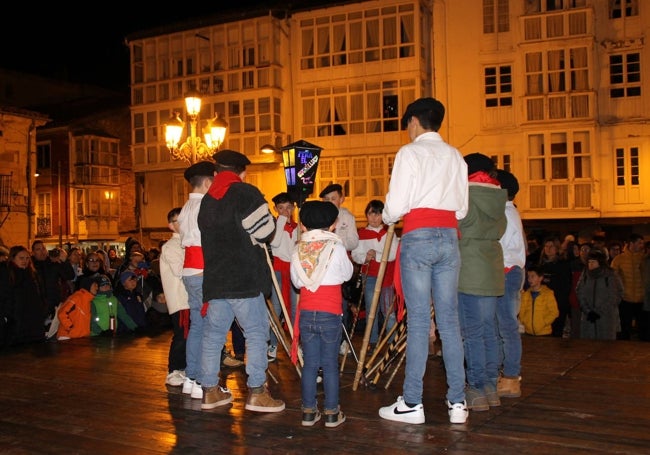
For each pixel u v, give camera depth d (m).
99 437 4.62
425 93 25.33
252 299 5.14
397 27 25.17
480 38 24.25
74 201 33.59
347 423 4.75
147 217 29.48
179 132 13.65
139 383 6.32
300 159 7.25
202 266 5.65
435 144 4.66
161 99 28.73
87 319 9.62
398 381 6.09
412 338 4.66
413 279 4.61
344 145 25.81
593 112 22.75
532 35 23.56
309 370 4.74
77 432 4.76
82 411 5.32
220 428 4.75
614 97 22.95
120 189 34.78
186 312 6.18
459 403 4.66
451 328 4.64
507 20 24.02
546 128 23.23
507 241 5.34
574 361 6.78
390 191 4.62
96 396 5.82
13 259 9.29
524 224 23.92
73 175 33.69
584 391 5.51
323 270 4.73
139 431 4.73
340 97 26.05
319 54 26.36
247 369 5.20
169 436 4.59
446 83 24.62
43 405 5.55
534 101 23.44
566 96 23.05
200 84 27.88
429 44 25.55
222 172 5.29
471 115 24.28
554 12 23.23
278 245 7.22
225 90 27.31
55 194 34.06
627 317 11.79
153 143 28.97
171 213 6.48
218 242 5.10
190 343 5.76
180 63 28.58
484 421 4.68
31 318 9.17
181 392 5.91
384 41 25.38
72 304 9.56
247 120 26.91
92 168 33.53
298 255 4.86
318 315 4.71
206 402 5.28
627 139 22.72
